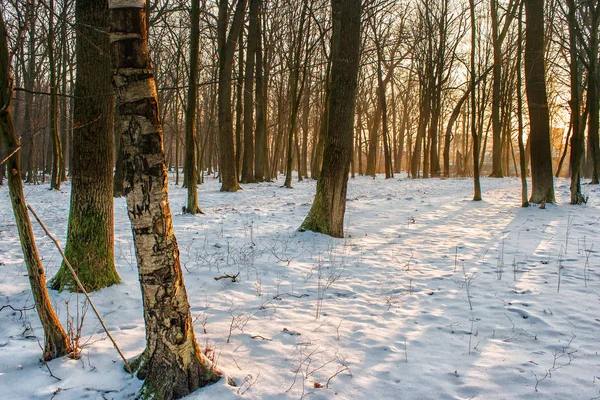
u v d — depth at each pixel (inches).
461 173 1397.6
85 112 201.9
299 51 743.1
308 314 189.0
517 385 129.5
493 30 730.2
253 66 938.7
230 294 214.8
